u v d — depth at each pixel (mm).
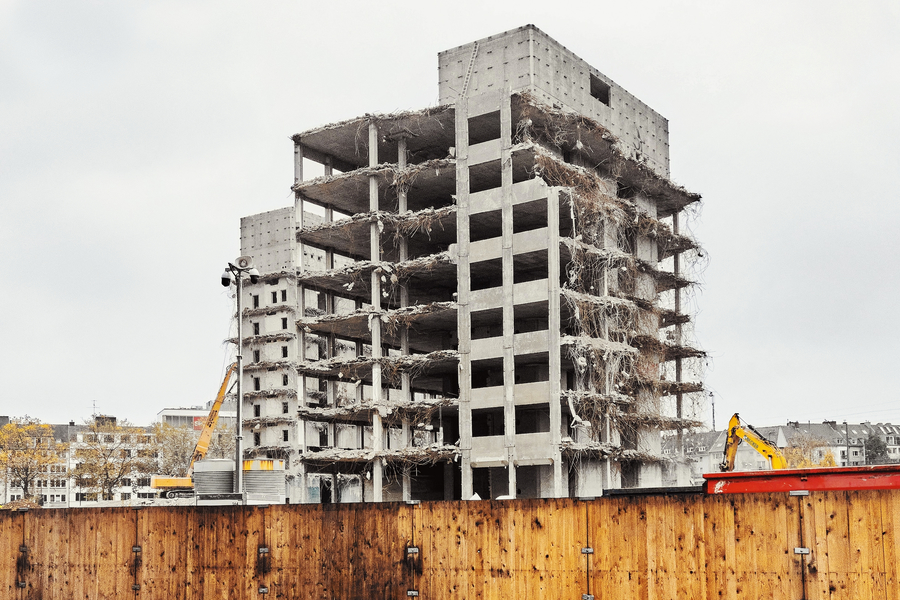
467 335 55375
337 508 23406
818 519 18516
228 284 35031
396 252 66875
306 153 64938
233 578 24141
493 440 53250
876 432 195500
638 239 63469
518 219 58281
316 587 23359
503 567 21641
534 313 56844
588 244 57375
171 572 24688
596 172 61438
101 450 116750
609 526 20641
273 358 98750
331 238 65062
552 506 21312
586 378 55844
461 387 54969
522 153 55344
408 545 22625
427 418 58312
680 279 67688
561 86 58906
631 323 58250
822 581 18344
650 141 67938
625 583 20328
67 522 25797
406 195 62156
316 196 65625
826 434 179250
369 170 60375
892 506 17844
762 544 19000
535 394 52469
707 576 19484
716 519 19547
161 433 122688
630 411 59312
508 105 55719
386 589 22688
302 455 60156
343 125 61062
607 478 53938
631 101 66250
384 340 66500
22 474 107438
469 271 56281
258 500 34156
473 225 59594
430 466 62219
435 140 62594
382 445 62062
